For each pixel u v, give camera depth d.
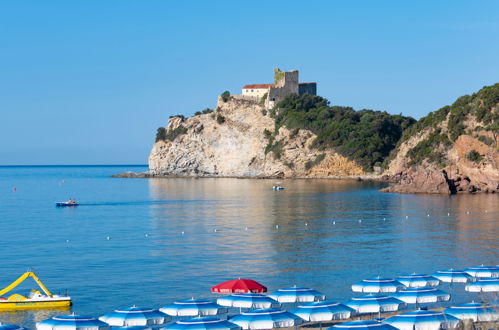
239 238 104.06
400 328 47.53
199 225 124.12
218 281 71.62
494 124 192.38
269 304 53.47
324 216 134.88
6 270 79.94
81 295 66.19
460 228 111.31
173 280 72.44
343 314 50.38
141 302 63.25
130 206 175.62
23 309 60.81
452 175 197.62
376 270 76.25
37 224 132.00
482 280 59.47
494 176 187.88
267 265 80.06
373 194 196.12
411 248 91.06
